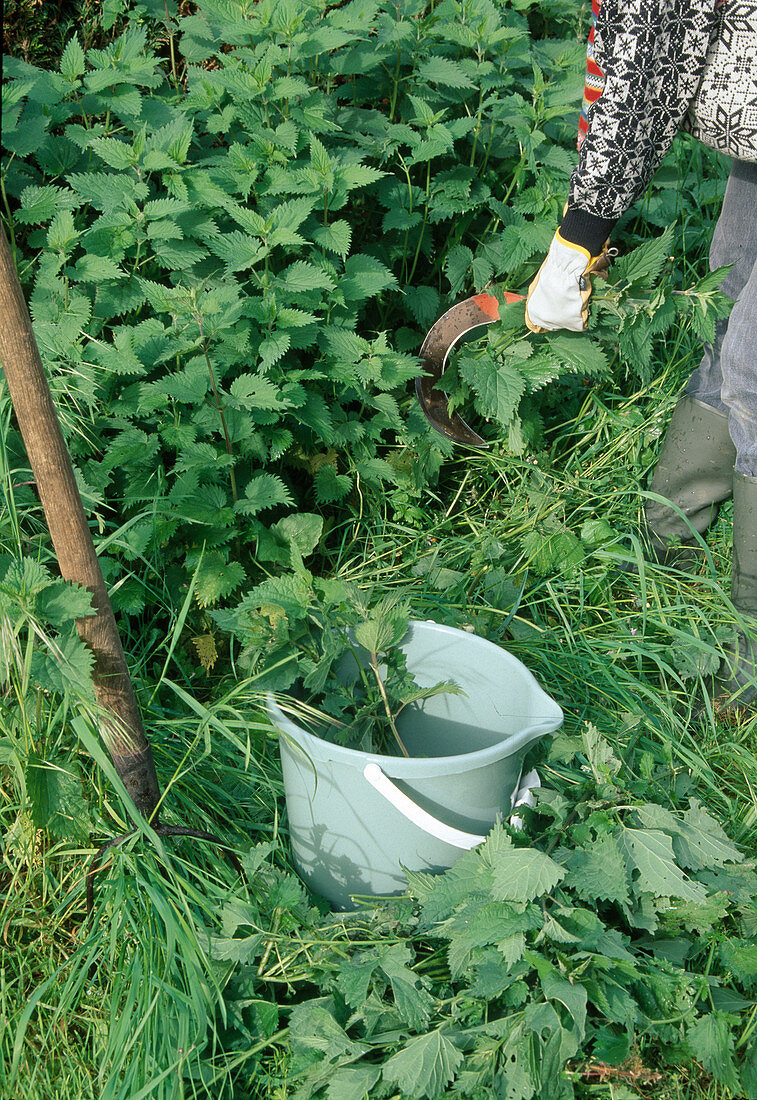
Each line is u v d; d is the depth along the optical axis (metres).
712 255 2.26
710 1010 1.52
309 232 2.34
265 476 2.14
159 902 1.42
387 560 2.42
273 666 1.60
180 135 2.28
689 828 1.67
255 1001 1.48
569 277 1.92
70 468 1.34
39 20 2.62
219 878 1.64
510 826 1.55
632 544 2.44
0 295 1.19
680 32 1.62
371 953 1.48
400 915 1.54
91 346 2.15
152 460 2.17
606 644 2.20
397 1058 1.34
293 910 1.57
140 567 2.14
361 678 1.76
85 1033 1.49
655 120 1.69
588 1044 1.45
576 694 2.14
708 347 2.24
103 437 2.23
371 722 1.67
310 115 2.36
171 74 2.76
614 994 1.43
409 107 2.62
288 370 2.32
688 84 1.68
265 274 2.19
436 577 2.27
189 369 2.11
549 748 1.82
